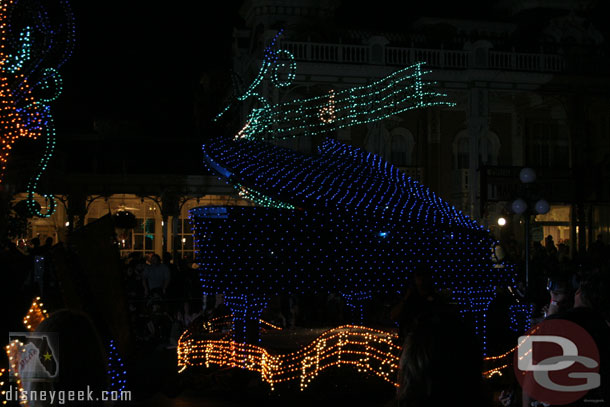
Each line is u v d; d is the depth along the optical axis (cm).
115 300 589
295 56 2283
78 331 278
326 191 978
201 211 1005
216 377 1012
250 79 2408
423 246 1001
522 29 2858
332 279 969
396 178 1214
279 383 991
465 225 1047
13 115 1289
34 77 1302
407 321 837
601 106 2683
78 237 591
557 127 2902
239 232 960
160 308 1505
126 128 2767
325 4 2691
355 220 936
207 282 977
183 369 1077
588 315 438
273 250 963
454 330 264
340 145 1330
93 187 2384
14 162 1645
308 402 910
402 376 270
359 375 1020
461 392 257
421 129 2745
